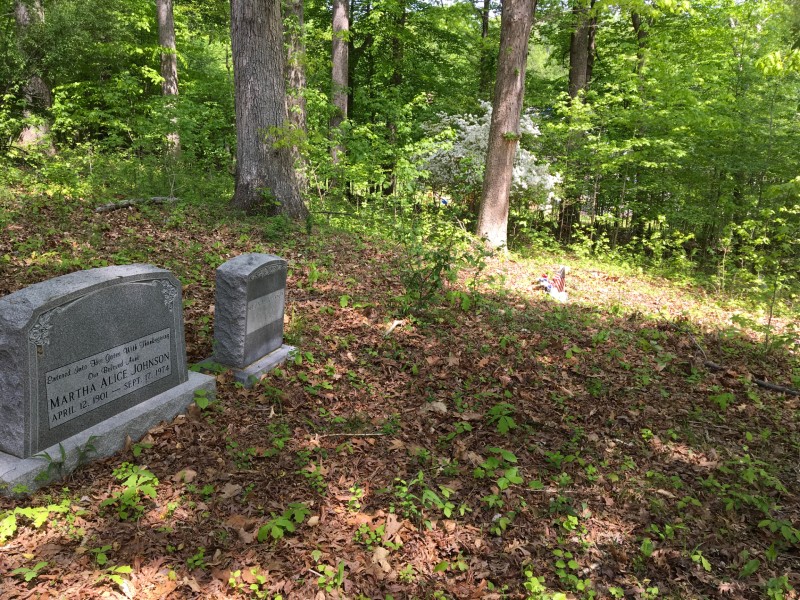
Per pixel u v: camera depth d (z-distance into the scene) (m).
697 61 18.14
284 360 5.99
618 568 3.66
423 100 19.66
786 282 12.60
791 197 13.35
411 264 9.30
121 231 9.10
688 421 5.75
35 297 3.68
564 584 3.46
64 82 17.67
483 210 14.65
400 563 3.51
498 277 11.34
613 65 20.50
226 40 23.45
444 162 17.77
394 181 16.69
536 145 18.22
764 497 4.41
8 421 3.71
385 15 22.06
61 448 3.80
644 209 17.62
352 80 24.73
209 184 13.96
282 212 11.62
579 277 13.18
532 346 7.33
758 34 16.20
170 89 20.98
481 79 23.75
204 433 4.62
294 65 16.41
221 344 5.61
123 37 19.75
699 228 18.59
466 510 4.05
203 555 3.37
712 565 3.74
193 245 8.92
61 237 8.30
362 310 7.57
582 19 18.23
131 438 4.36
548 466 4.72
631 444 5.21
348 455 4.62
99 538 3.39
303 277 8.49
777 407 6.27
